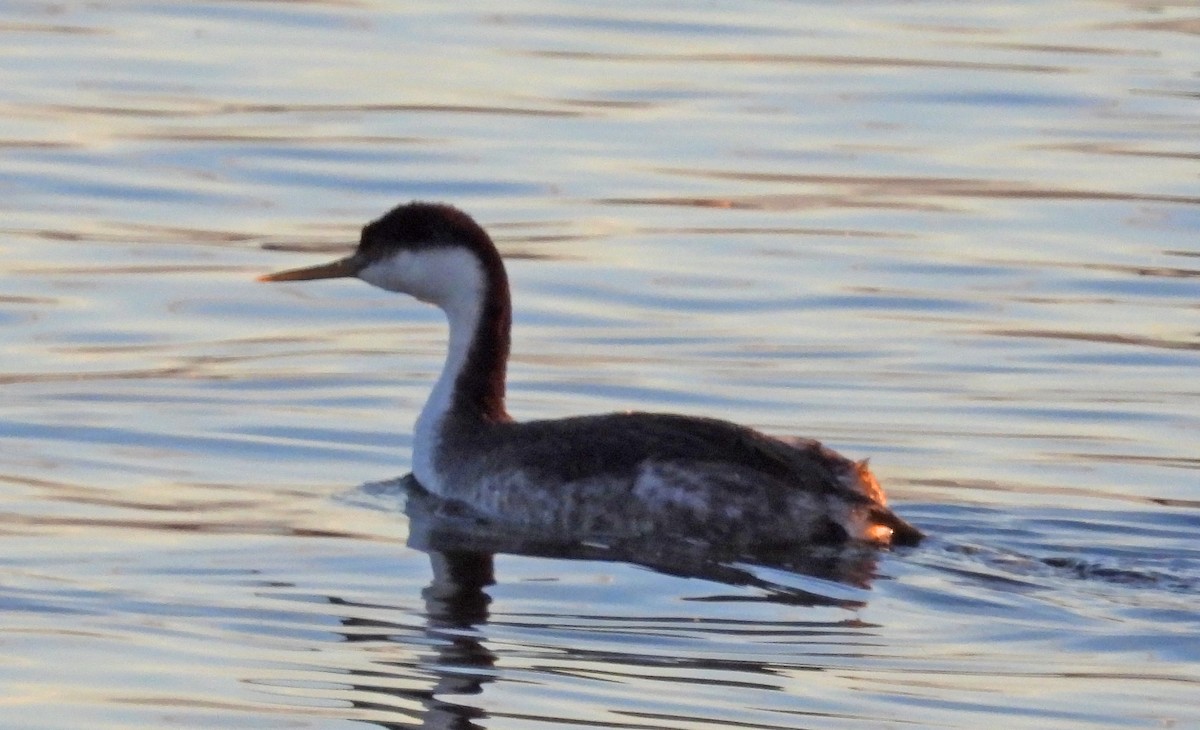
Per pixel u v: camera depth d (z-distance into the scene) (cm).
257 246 1995
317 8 2923
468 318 1454
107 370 1653
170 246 1992
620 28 2866
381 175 2223
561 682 1063
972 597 1195
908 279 1922
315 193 2170
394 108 2466
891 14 2980
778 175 2239
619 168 2262
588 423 1378
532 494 1347
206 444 1495
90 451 1470
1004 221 2092
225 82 2555
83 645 1105
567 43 2780
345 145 2317
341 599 1187
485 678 1068
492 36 2798
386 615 1161
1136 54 2752
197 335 1755
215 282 1894
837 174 2247
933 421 1561
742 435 1345
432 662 1091
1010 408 1589
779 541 1295
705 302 1855
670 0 3034
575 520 1332
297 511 1358
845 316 1822
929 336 1767
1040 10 3012
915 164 2278
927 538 1307
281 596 1190
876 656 1104
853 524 1294
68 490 1382
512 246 2000
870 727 1010
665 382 1652
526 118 2434
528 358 1711
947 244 2023
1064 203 2147
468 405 1441
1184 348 1736
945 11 3002
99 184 2173
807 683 1064
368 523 1338
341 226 2062
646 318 1814
